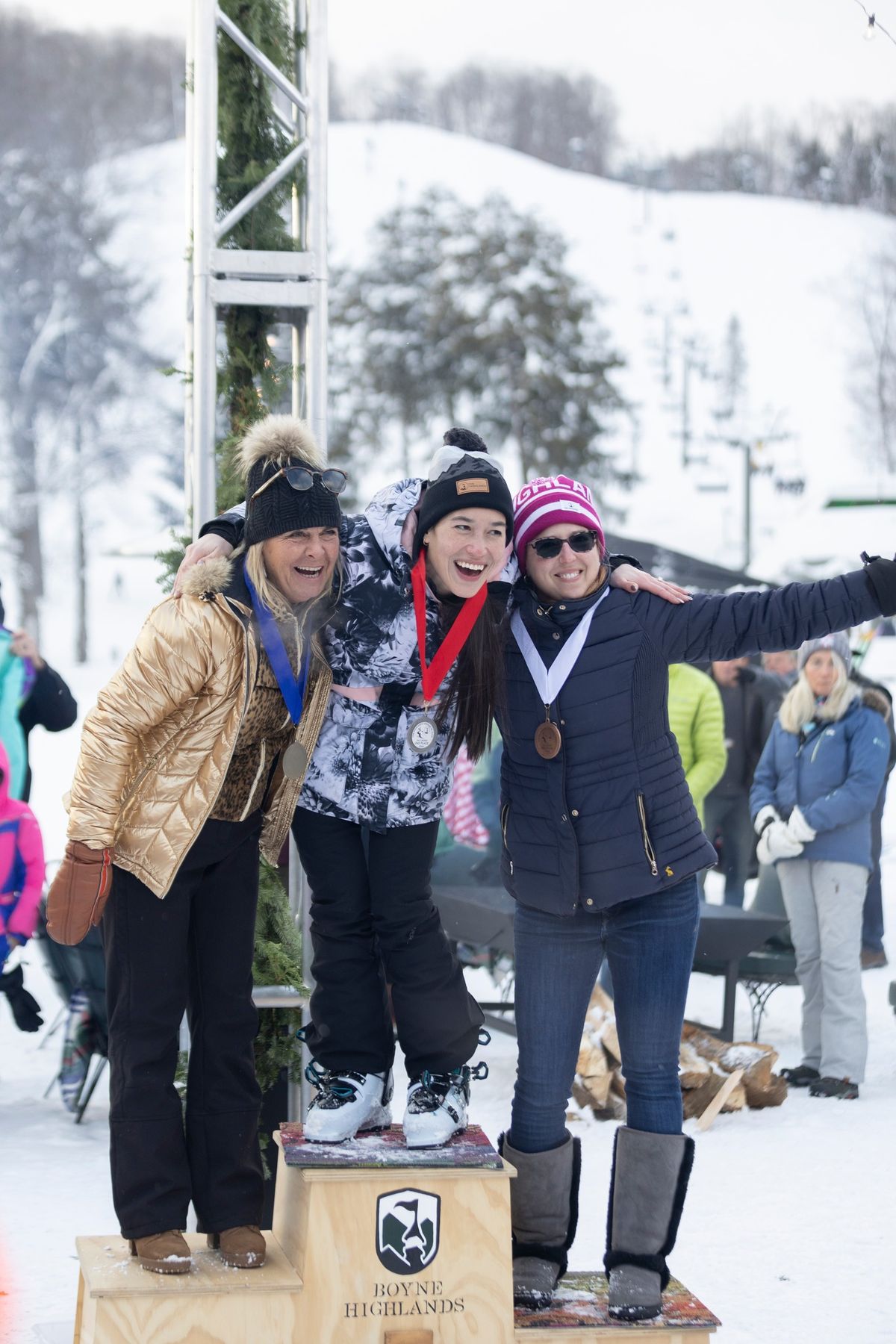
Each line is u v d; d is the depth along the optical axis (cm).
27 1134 554
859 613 311
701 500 7912
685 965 321
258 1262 301
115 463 5759
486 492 294
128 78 7694
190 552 305
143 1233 296
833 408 9525
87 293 5919
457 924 704
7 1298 383
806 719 642
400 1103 593
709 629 316
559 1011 328
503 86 14362
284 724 305
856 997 627
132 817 294
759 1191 495
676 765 321
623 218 12431
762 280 11438
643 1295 311
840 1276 413
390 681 308
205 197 404
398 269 5297
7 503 5597
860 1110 599
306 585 293
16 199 6078
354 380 5122
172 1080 305
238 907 313
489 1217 299
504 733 329
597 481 4988
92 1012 564
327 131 410
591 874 316
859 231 12294
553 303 5006
